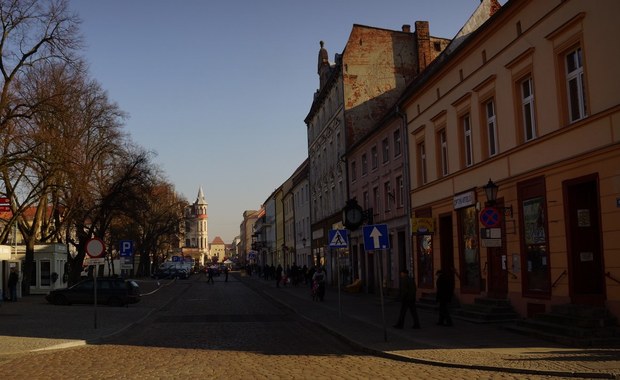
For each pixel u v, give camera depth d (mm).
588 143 14977
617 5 13789
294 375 10477
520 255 18656
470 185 22641
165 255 113250
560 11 16250
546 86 17062
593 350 12422
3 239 35594
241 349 14688
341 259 46469
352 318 22188
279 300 35000
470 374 10312
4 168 29438
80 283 32031
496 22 19812
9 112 29547
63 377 10672
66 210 43250
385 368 11289
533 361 11148
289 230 79000
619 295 13734
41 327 20188
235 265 185375
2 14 29203
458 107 23781
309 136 61125
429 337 15625
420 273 28703
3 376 10852
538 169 17484
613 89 13961
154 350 14688
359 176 40094
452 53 23219
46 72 34719
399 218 31688
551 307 16391
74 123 36031
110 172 43562
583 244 15883
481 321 18625
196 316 25859
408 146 30078
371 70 42969
